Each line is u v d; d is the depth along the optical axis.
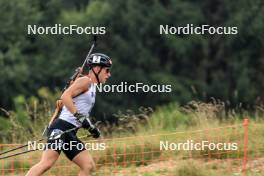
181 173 29.83
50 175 31.86
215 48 140.62
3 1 130.62
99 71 24.67
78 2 152.75
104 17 134.62
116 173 31.48
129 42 136.12
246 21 134.12
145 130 39.69
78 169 32.06
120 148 33.75
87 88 24.17
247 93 131.88
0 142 39.03
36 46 132.00
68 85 24.72
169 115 40.81
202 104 39.94
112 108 124.94
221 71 139.75
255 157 32.66
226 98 136.50
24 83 125.56
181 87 132.62
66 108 24.17
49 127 24.52
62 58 129.38
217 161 32.38
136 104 130.12
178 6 140.38
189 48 139.00
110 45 133.62
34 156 34.03
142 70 135.75
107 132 40.62
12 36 129.38
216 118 39.28
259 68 136.00
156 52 140.38
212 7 142.50
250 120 39.47
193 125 39.47
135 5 138.62
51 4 133.88
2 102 121.00
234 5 138.38
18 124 38.44
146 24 138.50
